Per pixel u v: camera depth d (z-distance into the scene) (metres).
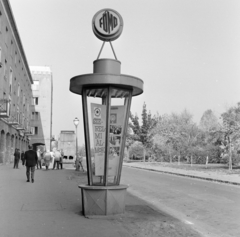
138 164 38.78
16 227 6.33
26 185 13.84
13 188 12.73
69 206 8.63
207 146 34.56
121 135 7.63
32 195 10.76
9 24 36.00
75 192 11.66
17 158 27.70
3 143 33.75
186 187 14.52
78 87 7.64
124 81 7.14
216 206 9.60
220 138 28.05
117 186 7.35
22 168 28.00
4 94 33.75
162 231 6.32
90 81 7.09
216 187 14.55
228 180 16.70
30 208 8.32
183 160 46.56
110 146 7.59
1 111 29.45
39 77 73.88
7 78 35.31
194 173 22.09
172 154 41.72
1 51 31.42
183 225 6.95
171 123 40.78
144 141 47.28
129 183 16.27
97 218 7.10
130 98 7.62
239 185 15.41
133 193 12.34
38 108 73.25
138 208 8.66
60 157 27.31
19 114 45.53
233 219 7.86
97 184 7.71
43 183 14.80
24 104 52.62
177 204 9.96
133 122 47.72
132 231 6.19
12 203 9.11
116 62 7.46
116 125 7.61
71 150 38.53
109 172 7.56
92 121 7.45
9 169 26.08
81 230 6.11
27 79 57.50
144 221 7.04
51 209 8.19
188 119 41.06
